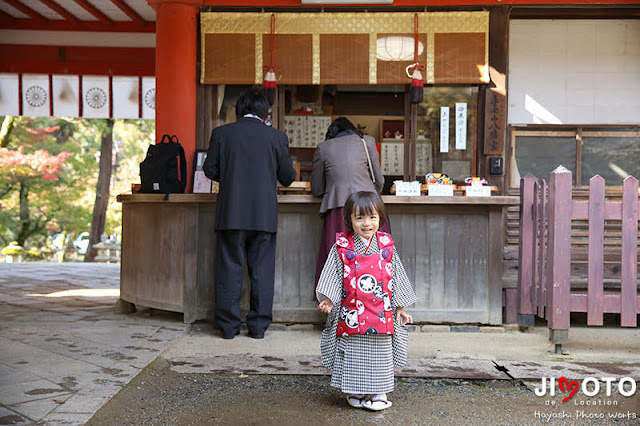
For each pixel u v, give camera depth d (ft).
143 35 28.32
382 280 9.32
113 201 69.62
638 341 14.43
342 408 9.60
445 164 19.86
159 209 16.19
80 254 66.80
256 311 14.64
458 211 15.81
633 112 19.95
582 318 17.13
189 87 19.49
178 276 15.64
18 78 28.96
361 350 9.34
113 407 9.06
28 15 27.04
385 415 9.28
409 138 19.98
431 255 15.83
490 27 19.47
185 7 19.36
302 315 15.85
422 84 19.25
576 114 20.02
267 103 15.38
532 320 15.37
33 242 69.41
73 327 14.71
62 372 10.55
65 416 8.36
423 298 15.84
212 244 15.92
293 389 10.59
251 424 8.82
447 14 19.40
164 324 15.42
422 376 11.21
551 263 13.10
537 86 20.01
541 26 19.97
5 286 23.11
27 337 13.34
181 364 11.88
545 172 20.04
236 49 19.75
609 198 19.74
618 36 19.94
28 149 59.26
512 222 19.61
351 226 9.53
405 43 19.56
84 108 29.04
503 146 19.54
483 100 19.62
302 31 19.69
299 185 16.38
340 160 14.90
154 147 16.11
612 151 19.99
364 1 19.27
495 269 15.69
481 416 9.25
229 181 14.51
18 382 9.89
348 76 19.61
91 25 28.19
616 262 17.89
